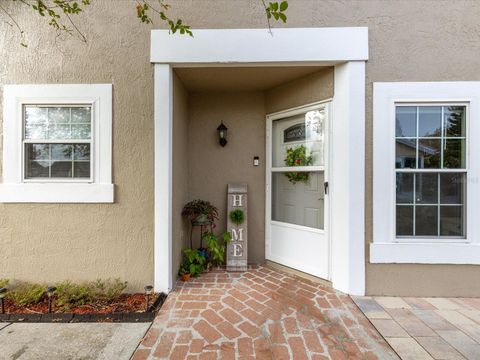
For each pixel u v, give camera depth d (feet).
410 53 10.00
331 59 10.07
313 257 11.51
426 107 10.16
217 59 10.23
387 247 10.03
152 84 10.29
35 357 6.86
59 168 10.48
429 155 10.20
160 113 10.25
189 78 11.84
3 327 8.07
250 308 9.10
